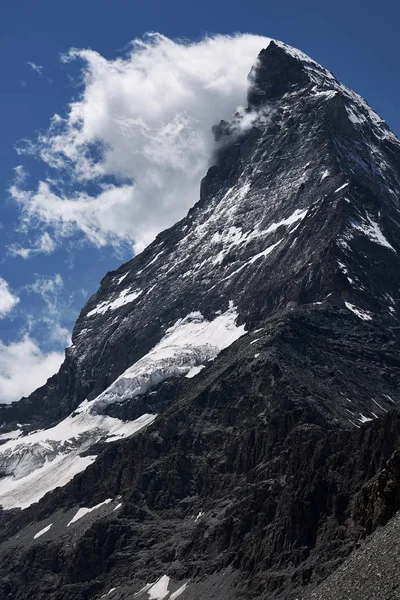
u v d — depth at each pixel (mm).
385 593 192625
